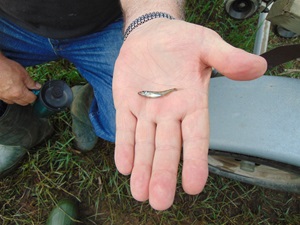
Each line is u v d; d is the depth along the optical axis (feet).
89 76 1.22
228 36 1.61
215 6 1.65
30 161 1.40
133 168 0.75
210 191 1.40
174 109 0.77
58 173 1.39
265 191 1.43
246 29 1.62
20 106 1.17
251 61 0.69
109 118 1.22
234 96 1.13
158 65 0.81
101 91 1.19
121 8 1.05
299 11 1.13
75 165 1.42
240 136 1.05
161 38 0.81
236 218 1.38
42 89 1.14
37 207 1.36
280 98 1.07
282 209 1.41
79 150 1.43
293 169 1.04
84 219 1.36
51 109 1.15
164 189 0.69
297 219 1.38
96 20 1.06
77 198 1.37
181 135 0.76
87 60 1.18
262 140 1.02
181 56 0.79
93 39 1.14
